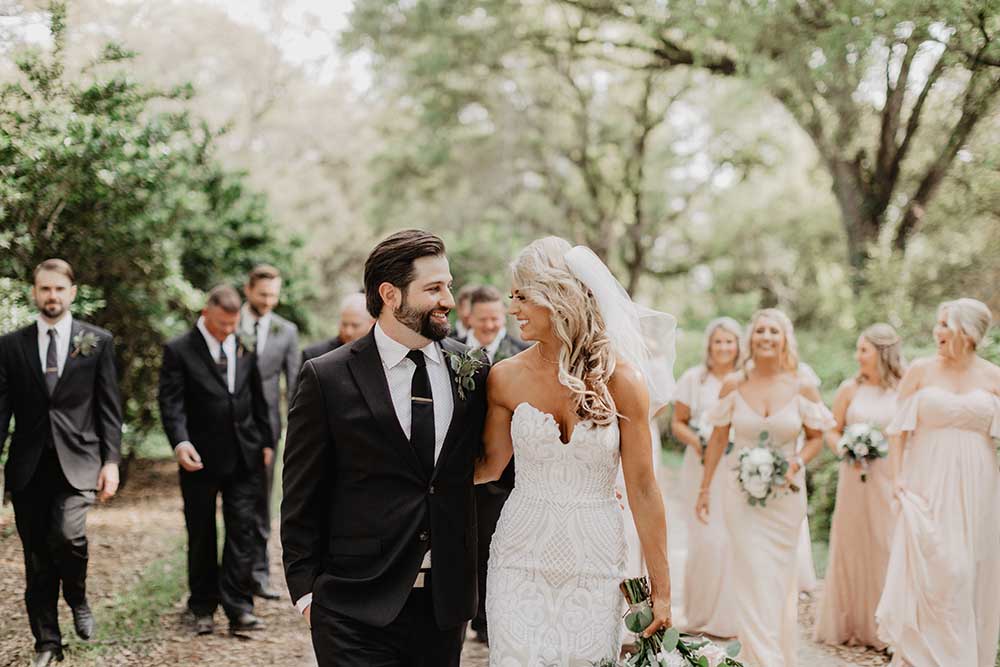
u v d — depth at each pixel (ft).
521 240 76.07
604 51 69.56
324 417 9.99
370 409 9.94
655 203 77.56
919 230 40.86
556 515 10.16
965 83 29.43
